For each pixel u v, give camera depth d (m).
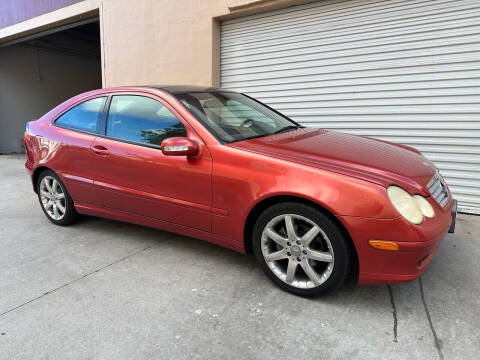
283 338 2.02
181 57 6.16
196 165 2.65
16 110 12.05
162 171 2.83
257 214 2.55
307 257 2.31
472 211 4.12
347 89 4.79
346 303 2.35
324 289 2.29
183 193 2.76
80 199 3.52
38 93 12.65
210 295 2.46
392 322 2.14
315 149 2.57
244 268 2.86
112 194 3.21
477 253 3.05
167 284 2.62
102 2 7.17
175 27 6.14
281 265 2.53
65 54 13.35
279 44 5.28
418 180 2.31
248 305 2.34
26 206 4.73
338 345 1.95
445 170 4.26
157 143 2.91
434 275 2.70
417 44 4.23
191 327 2.12
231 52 5.81
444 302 2.34
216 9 5.58
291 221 2.33
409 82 4.34
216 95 3.36
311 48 4.99
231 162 2.52
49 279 2.72
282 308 2.30
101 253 3.17
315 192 2.18
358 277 2.22
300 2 4.91
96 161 3.24
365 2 4.49
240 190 2.47
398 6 4.27
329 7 4.76
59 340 2.03
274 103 5.49
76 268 2.90
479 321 2.13
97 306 2.35
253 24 5.49
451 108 4.11
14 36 9.66
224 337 2.03
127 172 3.04
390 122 4.54
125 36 6.90
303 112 5.21
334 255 2.21
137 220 3.17
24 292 2.54
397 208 2.06
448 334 2.02
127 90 3.23
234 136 2.76
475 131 4.01
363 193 2.09
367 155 2.53
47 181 3.81
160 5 6.26
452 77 4.06
